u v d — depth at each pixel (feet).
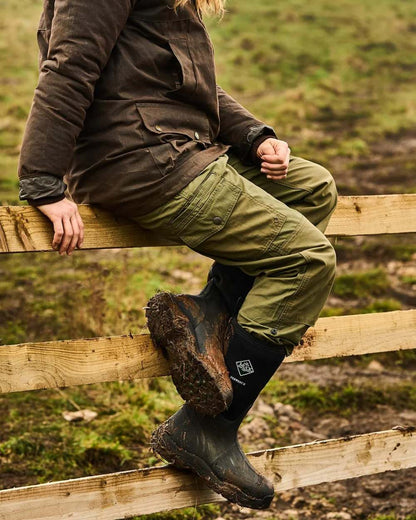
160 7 7.81
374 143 40.04
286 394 16.26
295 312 8.02
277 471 9.64
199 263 23.44
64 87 7.30
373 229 10.53
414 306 21.18
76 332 17.11
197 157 7.88
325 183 8.83
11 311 18.83
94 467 12.91
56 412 14.57
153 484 8.91
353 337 10.45
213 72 8.23
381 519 12.07
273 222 7.93
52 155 7.38
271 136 8.80
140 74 7.72
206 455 8.46
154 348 8.94
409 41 63.16
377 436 10.31
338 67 55.16
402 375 17.58
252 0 69.67
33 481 12.31
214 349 8.23
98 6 7.32
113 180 7.79
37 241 8.05
